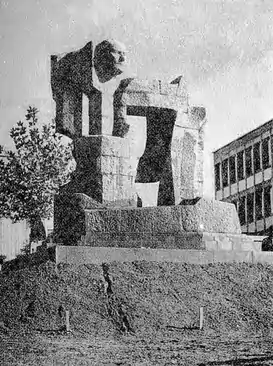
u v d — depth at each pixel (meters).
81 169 20.88
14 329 15.95
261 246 20.92
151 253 18.58
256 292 17.69
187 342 15.02
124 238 19.75
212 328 16.16
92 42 20.80
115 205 20.53
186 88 21.73
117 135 20.98
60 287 17.03
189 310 16.69
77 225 20.16
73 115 21.19
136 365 13.27
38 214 24.42
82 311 16.31
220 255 19.12
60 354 14.08
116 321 16.08
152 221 19.80
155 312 16.39
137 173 21.80
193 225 19.75
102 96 20.81
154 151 21.62
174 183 21.33
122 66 21.08
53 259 18.00
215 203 20.33
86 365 13.31
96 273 17.59
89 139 20.66
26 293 16.97
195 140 21.81
